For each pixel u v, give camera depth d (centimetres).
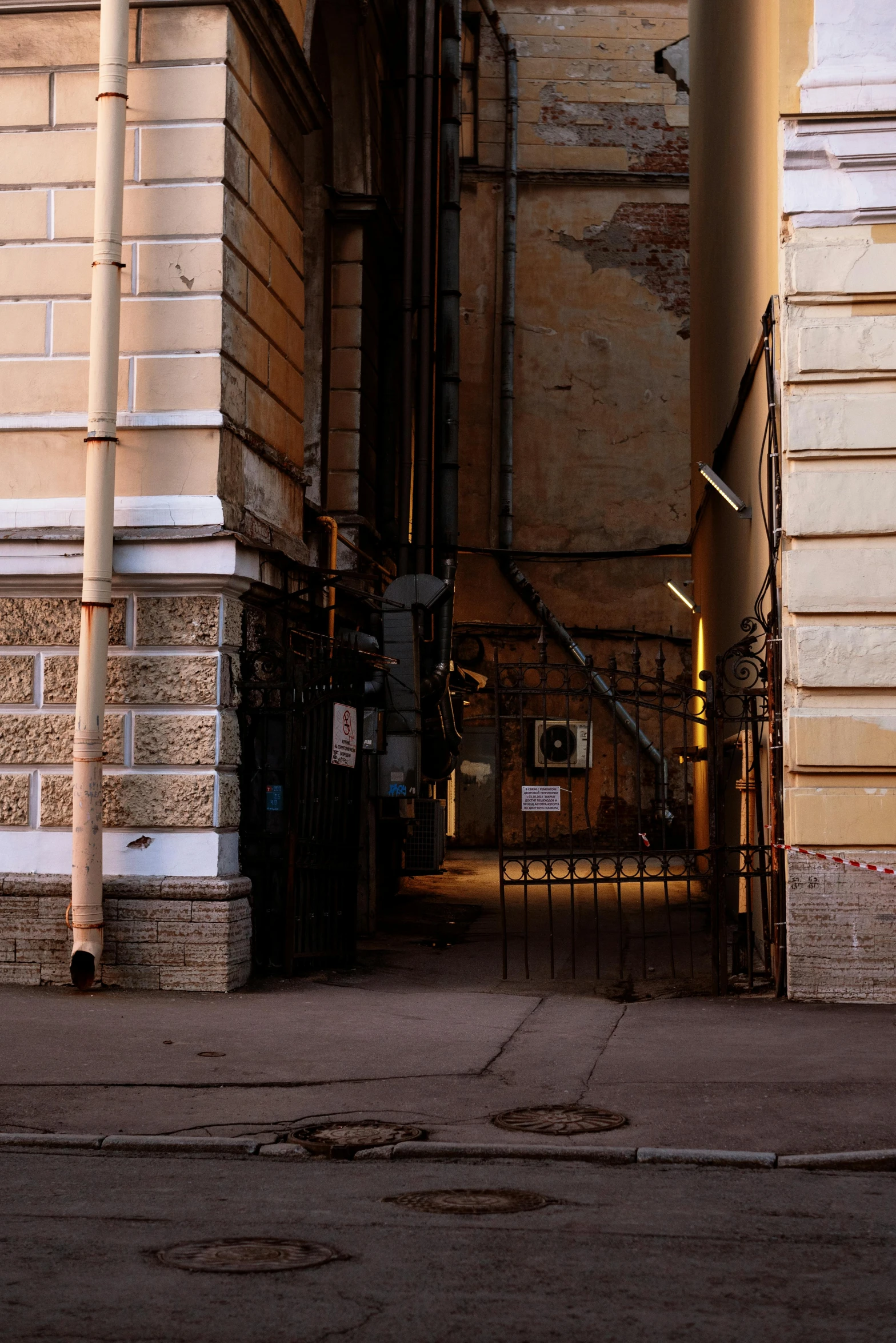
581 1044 834
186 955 1008
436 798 2117
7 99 1065
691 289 2053
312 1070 761
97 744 1006
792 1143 609
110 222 1020
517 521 2542
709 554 1780
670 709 1048
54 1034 848
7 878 1026
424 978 1113
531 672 2498
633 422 2553
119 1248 459
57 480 1048
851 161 1007
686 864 1062
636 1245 465
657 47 2603
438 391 1719
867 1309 402
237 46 1073
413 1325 387
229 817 1043
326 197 1546
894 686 979
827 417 995
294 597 1128
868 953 979
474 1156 601
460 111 1792
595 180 2573
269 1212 507
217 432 1031
